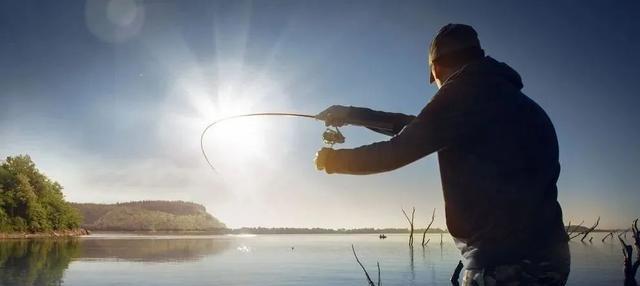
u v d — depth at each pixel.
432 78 2.98
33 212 154.00
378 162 2.40
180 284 36.38
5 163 155.00
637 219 28.73
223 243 139.75
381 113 3.15
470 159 2.45
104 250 84.75
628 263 28.27
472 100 2.42
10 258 59.59
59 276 41.28
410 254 76.88
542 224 2.43
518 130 2.42
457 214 2.53
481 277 2.44
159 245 114.12
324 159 2.52
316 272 46.22
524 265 2.39
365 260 62.97
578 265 51.81
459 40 2.67
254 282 38.03
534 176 2.42
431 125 2.40
